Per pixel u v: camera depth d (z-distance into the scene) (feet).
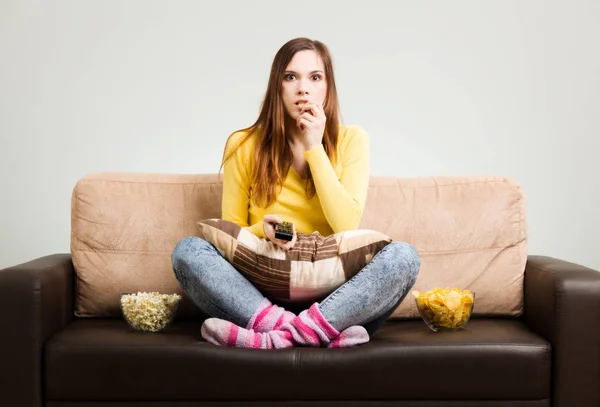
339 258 7.04
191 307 8.10
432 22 12.34
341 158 7.97
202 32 12.22
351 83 12.28
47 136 12.25
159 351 6.63
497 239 8.26
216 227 7.14
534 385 6.70
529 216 12.55
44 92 12.23
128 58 12.19
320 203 7.73
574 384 6.81
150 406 6.68
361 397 6.61
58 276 7.46
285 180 7.91
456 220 8.30
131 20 12.17
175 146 12.21
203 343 6.72
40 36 12.20
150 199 8.37
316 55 7.86
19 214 12.30
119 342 6.74
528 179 12.51
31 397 6.71
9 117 12.23
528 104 12.46
